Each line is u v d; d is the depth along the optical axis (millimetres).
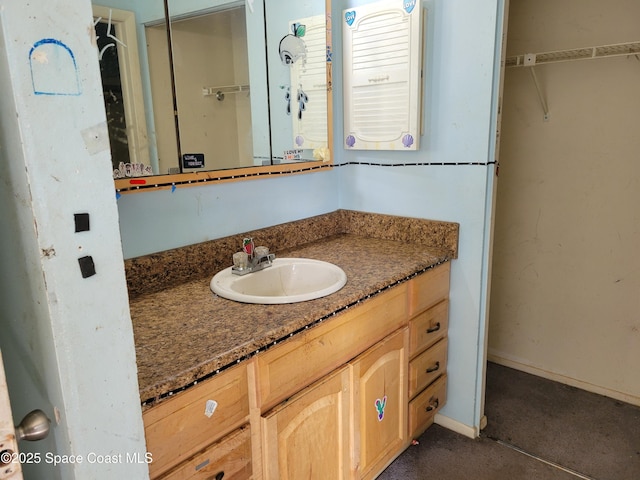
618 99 2094
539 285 2480
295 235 2021
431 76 1887
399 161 2045
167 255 1556
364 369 1561
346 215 2256
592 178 2223
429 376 1975
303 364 1319
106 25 1312
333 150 2174
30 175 610
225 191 1740
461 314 2012
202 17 1554
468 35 1765
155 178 1478
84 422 715
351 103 2076
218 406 1101
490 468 1898
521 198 2447
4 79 600
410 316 1775
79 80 640
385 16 1873
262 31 1748
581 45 2160
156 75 1450
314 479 1436
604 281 2279
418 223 2020
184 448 1043
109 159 690
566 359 2471
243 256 1619
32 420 670
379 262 1782
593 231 2266
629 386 2307
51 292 650
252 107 1761
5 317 846
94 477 744
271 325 1228
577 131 2225
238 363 1121
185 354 1078
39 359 741
